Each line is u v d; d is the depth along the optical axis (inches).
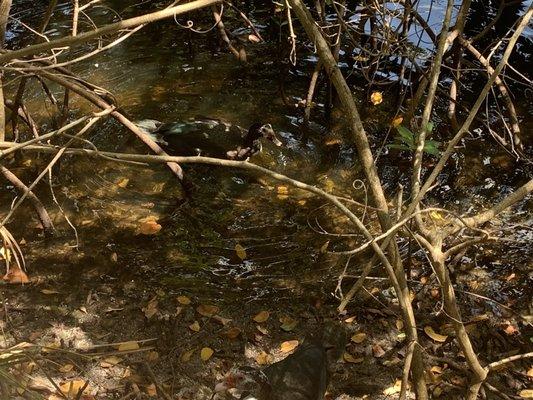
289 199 169.9
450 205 169.2
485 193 172.6
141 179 173.6
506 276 151.3
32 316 139.9
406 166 179.3
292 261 154.3
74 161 175.3
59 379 127.9
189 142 181.0
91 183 170.9
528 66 211.3
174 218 163.5
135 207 165.6
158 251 155.3
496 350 138.0
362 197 171.3
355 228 161.9
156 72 211.3
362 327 140.8
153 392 127.8
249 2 239.8
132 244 156.5
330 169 179.6
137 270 150.6
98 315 141.2
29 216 160.7
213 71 212.5
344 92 104.0
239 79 209.5
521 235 160.4
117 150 181.3
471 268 152.8
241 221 163.8
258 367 132.9
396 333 139.9
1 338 135.0
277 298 146.0
